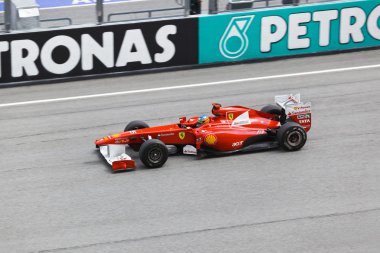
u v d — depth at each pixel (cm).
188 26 4572
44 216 2722
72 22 4447
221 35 4638
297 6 4684
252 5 4681
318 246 2456
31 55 4362
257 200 2791
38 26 4400
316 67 4547
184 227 2602
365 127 3525
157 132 3134
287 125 3203
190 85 4309
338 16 4750
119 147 3123
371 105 3834
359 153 3216
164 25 4528
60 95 4216
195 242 2497
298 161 3141
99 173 3098
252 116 3281
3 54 4316
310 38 4756
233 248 2455
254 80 4350
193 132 3156
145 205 2778
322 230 2559
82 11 4438
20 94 4256
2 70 4341
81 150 3381
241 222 2627
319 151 3244
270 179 2970
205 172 3055
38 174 3123
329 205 2738
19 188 2988
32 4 4362
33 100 4150
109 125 3697
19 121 3825
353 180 2945
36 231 2609
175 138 3159
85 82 4434
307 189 2875
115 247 2480
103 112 3903
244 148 3209
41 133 3634
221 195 2841
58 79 4450
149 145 3052
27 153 3375
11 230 2623
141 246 2481
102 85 4366
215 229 2580
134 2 4500
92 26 4412
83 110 3950
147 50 4541
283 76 4403
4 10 4291
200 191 2880
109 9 4466
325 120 3641
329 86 4181
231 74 4488
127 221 2658
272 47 4722
